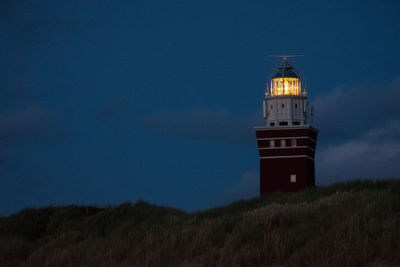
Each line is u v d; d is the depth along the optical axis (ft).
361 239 311.47
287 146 595.47
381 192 401.29
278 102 622.95
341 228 334.24
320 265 292.81
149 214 512.22
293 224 382.01
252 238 367.66
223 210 509.76
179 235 391.86
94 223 504.43
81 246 419.95
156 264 358.43
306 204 416.05
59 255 401.49
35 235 517.55
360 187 490.08
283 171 593.42
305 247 327.06
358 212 348.59
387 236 308.81
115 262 376.27
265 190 593.01
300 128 593.83
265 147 600.80
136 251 384.47
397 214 345.72
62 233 495.82
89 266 379.35
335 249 305.12
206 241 374.84
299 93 626.23
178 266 353.31
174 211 542.57
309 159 602.03
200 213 505.25
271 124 622.54
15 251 432.25
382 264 291.58
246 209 495.41
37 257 411.75
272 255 334.44
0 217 544.62
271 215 390.01
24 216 537.24
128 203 536.42
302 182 587.27
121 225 491.31
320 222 361.51
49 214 543.80
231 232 393.09
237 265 326.65
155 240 396.78
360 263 292.81
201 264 338.95
